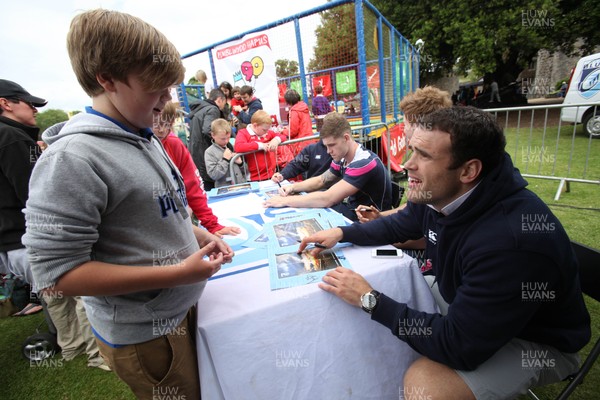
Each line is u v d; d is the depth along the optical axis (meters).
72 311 2.02
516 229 0.86
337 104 6.74
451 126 0.91
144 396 1.01
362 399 1.08
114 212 0.74
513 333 0.88
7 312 1.95
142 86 0.70
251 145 3.19
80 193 0.65
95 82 0.72
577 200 3.54
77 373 1.93
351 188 1.89
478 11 10.72
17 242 1.78
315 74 6.91
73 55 0.69
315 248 1.23
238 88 5.53
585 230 2.83
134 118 0.78
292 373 0.99
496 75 14.08
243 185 2.53
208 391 0.94
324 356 1.01
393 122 5.43
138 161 0.78
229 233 1.49
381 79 4.88
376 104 5.55
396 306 0.95
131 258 0.78
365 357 1.06
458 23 10.84
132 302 0.83
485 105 14.63
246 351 0.94
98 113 0.75
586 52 11.06
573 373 1.06
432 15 11.49
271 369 0.97
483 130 0.89
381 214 1.71
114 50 0.64
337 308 1.01
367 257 1.17
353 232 1.25
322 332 1.00
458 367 0.92
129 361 0.90
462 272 0.99
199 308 0.97
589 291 1.16
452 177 0.95
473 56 11.04
